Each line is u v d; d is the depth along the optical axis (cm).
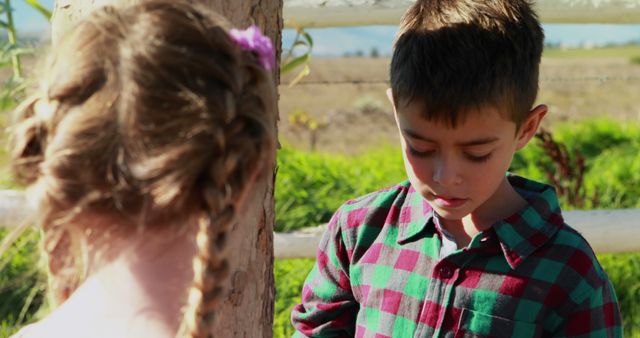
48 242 144
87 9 177
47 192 123
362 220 209
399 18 328
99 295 129
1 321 378
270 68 136
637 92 1143
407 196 208
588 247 193
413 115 180
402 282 199
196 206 123
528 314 188
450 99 174
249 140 126
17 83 256
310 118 852
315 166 497
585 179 491
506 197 196
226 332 183
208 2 175
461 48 180
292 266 409
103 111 121
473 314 190
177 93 121
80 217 123
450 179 179
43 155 129
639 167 510
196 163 120
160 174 118
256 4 186
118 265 129
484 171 181
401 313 197
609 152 554
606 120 629
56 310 135
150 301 127
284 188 467
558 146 459
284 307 389
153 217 123
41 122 128
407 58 184
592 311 188
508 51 183
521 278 189
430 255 198
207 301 122
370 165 543
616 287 408
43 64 133
